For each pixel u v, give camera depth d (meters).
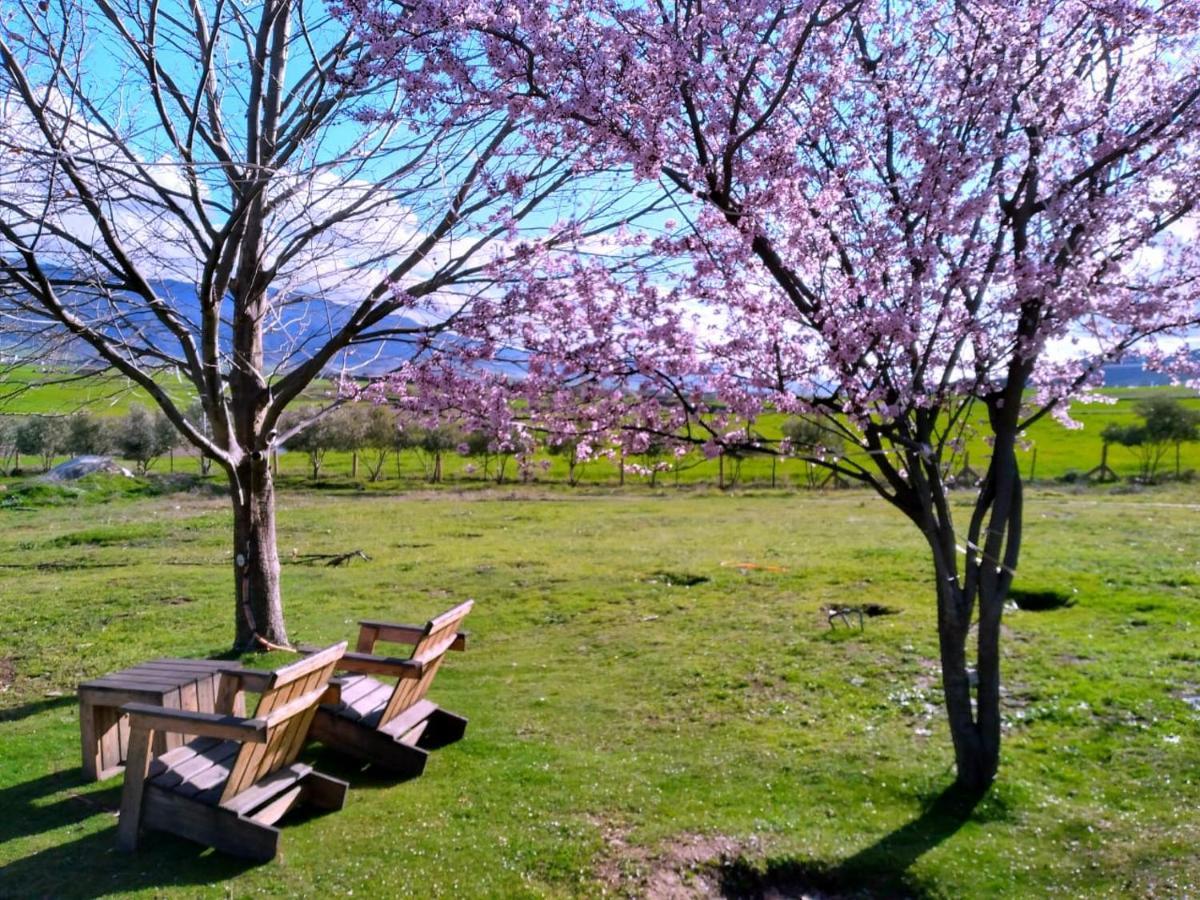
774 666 9.23
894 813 5.88
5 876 5.00
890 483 6.29
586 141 5.96
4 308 8.01
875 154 6.02
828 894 5.07
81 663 10.42
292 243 8.90
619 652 10.23
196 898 4.71
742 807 5.93
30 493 29.62
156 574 16.34
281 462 52.06
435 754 6.98
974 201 5.16
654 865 5.15
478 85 5.98
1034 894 4.87
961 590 6.29
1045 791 6.14
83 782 6.46
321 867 5.07
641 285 5.88
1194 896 4.71
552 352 5.94
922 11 6.01
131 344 8.58
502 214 6.50
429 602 13.40
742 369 5.84
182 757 5.66
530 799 6.02
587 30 5.57
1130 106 5.69
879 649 9.55
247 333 9.76
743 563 15.27
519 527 22.61
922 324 5.31
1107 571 12.95
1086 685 8.11
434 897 4.77
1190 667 8.48
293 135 8.22
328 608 13.02
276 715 5.12
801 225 5.56
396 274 8.35
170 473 38.59
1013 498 6.14
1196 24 5.27
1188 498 24.61
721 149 5.88
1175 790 6.05
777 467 43.19
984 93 5.49
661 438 6.08
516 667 9.77
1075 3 5.44
